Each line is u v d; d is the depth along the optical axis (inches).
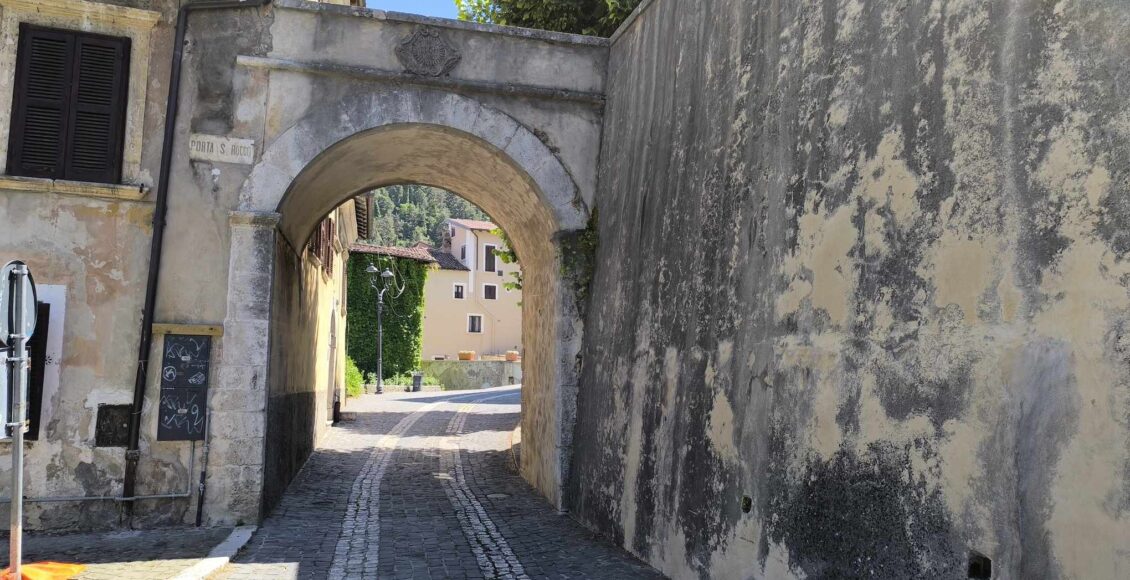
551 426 390.3
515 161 376.5
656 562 270.8
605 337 346.0
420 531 325.1
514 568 269.7
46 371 313.4
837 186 196.5
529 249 459.5
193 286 329.4
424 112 365.4
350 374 1229.1
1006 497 140.3
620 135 359.6
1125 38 126.8
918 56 173.9
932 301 162.4
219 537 299.3
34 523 307.6
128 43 331.9
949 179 161.0
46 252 317.7
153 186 329.4
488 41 376.5
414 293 1631.4
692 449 253.8
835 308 192.4
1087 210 130.4
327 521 339.6
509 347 2310.5
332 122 352.2
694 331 262.1
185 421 321.4
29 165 317.4
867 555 173.2
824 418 191.8
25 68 319.3
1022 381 139.3
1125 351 121.6
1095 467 124.7
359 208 787.4
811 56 215.0
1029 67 144.8
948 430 154.7
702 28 285.3
